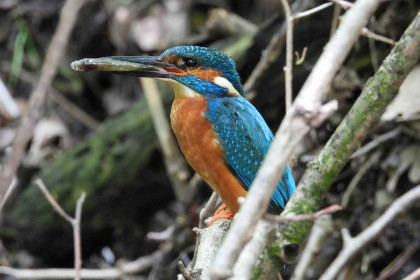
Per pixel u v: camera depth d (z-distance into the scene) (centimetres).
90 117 1383
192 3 1323
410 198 809
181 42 1262
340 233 1055
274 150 329
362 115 466
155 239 1106
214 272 315
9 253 1234
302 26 1045
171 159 1134
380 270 1039
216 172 741
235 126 734
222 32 1235
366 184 1058
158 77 728
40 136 1307
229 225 666
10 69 1406
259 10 1378
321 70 350
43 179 1226
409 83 965
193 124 736
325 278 835
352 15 358
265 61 1037
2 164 1165
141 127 1204
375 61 1030
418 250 1012
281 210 741
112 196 1212
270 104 1150
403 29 1031
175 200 1253
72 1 695
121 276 1145
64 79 1394
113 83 1405
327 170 458
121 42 1313
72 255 1266
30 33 1419
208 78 742
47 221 1211
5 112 1237
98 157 1212
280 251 438
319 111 329
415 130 973
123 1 1336
